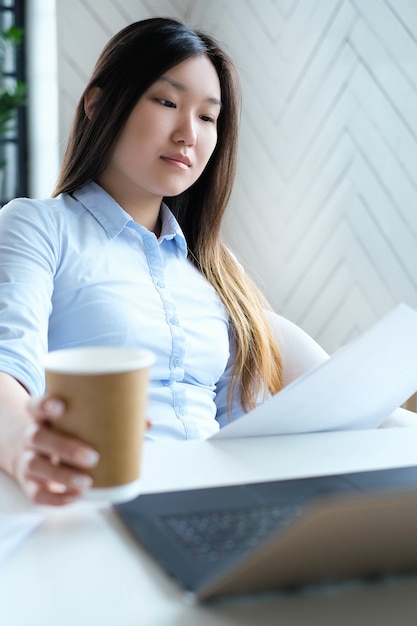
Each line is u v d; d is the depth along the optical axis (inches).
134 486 25.7
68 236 53.1
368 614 20.0
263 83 114.3
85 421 24.4
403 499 19.6
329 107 103.7
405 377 39.4
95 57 122.4
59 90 122.9
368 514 19.5
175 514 25.9
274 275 114.2
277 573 20.2
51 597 20.5
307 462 33.3
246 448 35.2
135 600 20.4
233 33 119.2
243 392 58.8
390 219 95.3
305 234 108.7
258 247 116.8
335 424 39.7
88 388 24.0
